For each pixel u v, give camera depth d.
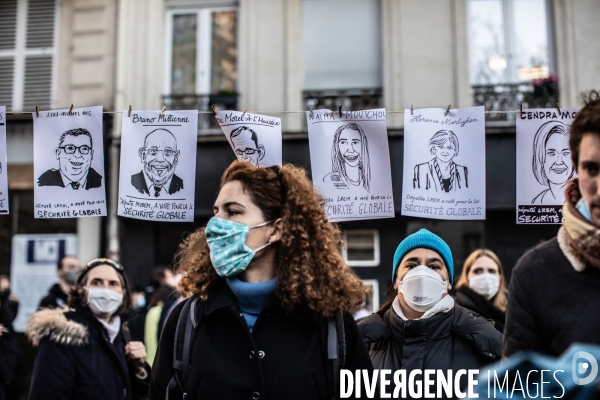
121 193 3.39
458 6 8.46
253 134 3.33
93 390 3.07
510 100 8.36
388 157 3.41
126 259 8.41
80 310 3.30
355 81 8.68
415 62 8.46
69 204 3.43
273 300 2.14
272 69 8.69
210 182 8.13
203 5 9.09
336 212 3.39
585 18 8.27
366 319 2.81
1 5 9.21
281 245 2.21
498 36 8.55
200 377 2.03
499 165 7.93
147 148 3.42
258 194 2.23
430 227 8.23
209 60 9.03
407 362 2.59
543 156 3.30
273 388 2.01
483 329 2.62
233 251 2.16
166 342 2.20
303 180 2.36
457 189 3.35
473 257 4.40
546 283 1.82
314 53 8.79
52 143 3.46
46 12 9.13
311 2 8.84
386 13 8.59
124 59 8.84
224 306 2.10
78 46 9.01
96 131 3.45
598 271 1.75
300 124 8.62
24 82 9.02
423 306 2.63
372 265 8.34
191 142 3.40
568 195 1.88
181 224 8.40
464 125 3.37
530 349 1.82
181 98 8.88
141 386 3.49
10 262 8.62
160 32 9.00
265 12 8.80
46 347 3.04
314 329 2.12
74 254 8.53
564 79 8.26
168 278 6.21
